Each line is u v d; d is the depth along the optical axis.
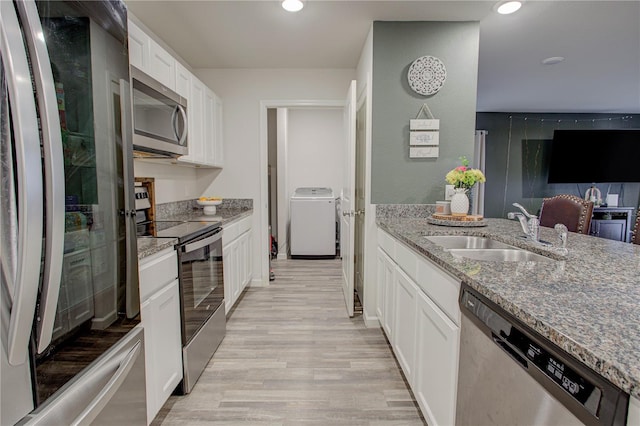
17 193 0.59
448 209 2.23
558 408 0.62
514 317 0.77
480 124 5.68
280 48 2.83
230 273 2.62
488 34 2.58
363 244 2.75
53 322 0.69
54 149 0.66
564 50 2.93
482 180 2.08
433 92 2.37
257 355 2.11
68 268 0.77
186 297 1.71
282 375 1.89
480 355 0.93
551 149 5.62
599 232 5.13
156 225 2.11
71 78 0.77
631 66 3.36
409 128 2.40
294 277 3.87
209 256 2.05
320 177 5.35
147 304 1.36
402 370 1.83
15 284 0.59
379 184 2.44
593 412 0.54
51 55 0.70
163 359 1.50
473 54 2.36
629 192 5.59
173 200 2.87
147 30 2.47
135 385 1.08
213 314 2.12
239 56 3.02
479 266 1.09
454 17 2.29
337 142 5.30
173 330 1.61
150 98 1.76
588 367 0.56
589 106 5.20
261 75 3.36
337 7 2.16
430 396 1.32
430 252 1.30
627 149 5.10
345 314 2.76
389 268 2.05
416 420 1.54
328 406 1.63
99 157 0.89
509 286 0.88
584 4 2.13
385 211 2.45
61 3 0.73
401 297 1.78
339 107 3.45
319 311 2.83
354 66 3.27
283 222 4.86
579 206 2.14
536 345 0.69
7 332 0.60
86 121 0.84
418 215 2.46
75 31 0.79
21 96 0.58
